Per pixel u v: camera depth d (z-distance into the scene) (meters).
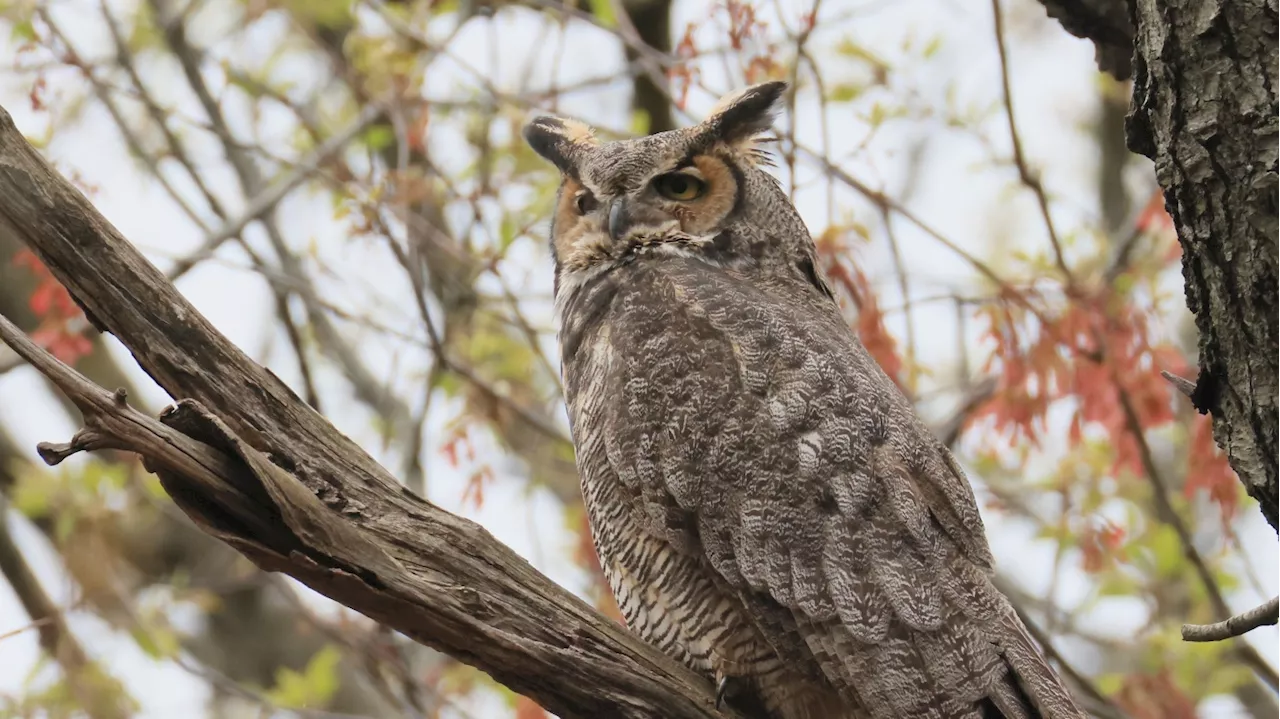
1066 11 8.62
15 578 13.27
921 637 7.43
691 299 8.60
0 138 6.55
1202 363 5.96
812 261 9.87
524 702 11.95
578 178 10.12
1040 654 7.57
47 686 13.09
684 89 11.52
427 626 6.59
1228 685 13.68
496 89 13.12
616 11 12.96
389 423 14.60
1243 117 5.54
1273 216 5.52
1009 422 11.91
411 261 12.45
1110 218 17.69
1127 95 17.11
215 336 6.91
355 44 13.35
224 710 14.18
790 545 7.69
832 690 7.72
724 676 7.95
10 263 13.32
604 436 8.28
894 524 7.70
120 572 13.71
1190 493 11.85
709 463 7.94
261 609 14.47
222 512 6.36
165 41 14.83
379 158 14.81
